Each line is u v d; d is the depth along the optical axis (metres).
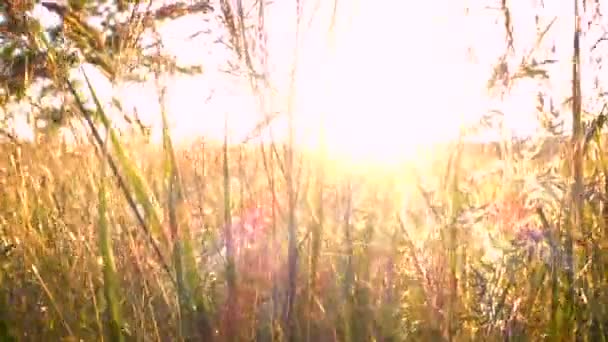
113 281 1.72
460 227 1.76
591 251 1.80
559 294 1.74
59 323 1.88
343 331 1.81
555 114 1.82
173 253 1.72
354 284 1.82
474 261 1.80
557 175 1.79
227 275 1.77
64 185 2.25
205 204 2.01
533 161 1.87
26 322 1.91
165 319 1.82
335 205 1.94
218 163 2.06
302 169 1.89
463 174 1.89
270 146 1.85
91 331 1.82
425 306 1.81
